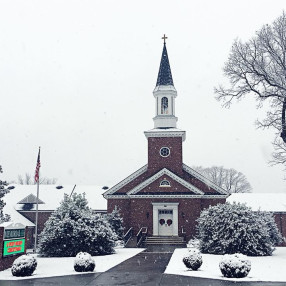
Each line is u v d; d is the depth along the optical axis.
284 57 26.16
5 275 17.03
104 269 18.59
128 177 40.50
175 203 37.84
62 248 25.78
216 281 14.81
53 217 27.14
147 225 37.88
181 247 32.84
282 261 22.31
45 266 20.27
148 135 40.88
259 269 18.48
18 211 46.31
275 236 34.88
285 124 26.17
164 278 15.58
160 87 42.50
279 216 48.03
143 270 18.08
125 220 39.56
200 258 18.12
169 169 39.97
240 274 15.58
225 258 15.92
